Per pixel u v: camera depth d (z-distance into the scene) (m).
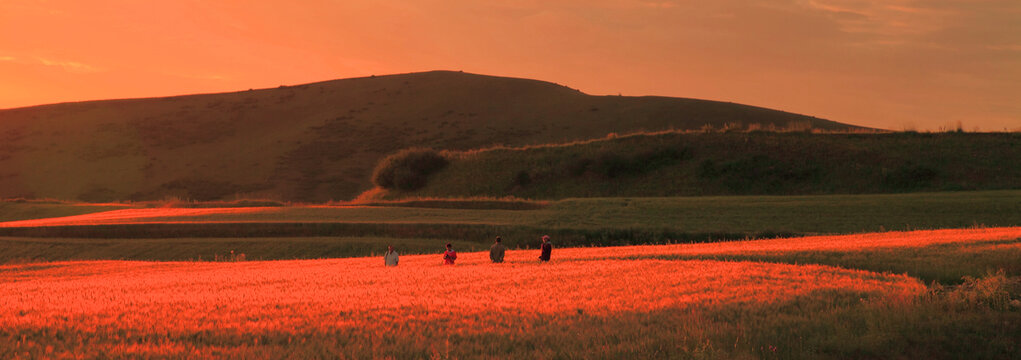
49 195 164.62
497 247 40.72
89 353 14.48
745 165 123.12
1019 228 45.59
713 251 41.12
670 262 35.03
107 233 77.56
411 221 79.81
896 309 19.09
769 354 15.62
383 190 138.50
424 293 25.20
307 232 76.44
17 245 71.81
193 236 76.56
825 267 30.78
